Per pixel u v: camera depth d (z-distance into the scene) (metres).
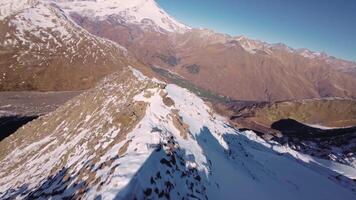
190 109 40.56
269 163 48.78
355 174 71.25
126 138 22.84
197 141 30.92
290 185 40.84
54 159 30.92
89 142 27.89
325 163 78.31
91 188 17.61
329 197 42.97
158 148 20.58
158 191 17.03
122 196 14.90
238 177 31.03
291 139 130.25
